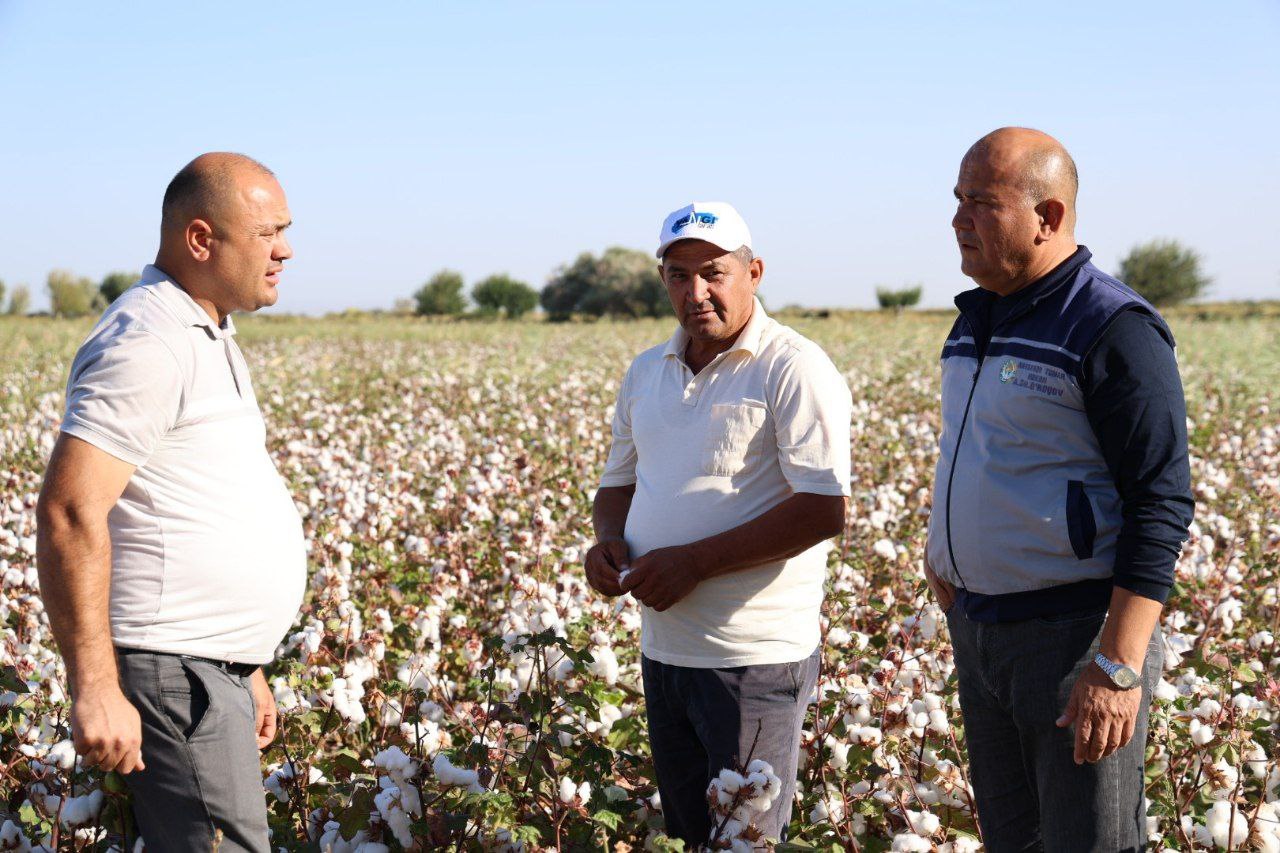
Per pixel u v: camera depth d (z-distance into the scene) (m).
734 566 2.69
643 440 2.97
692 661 2.80
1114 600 2.23
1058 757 2.36
